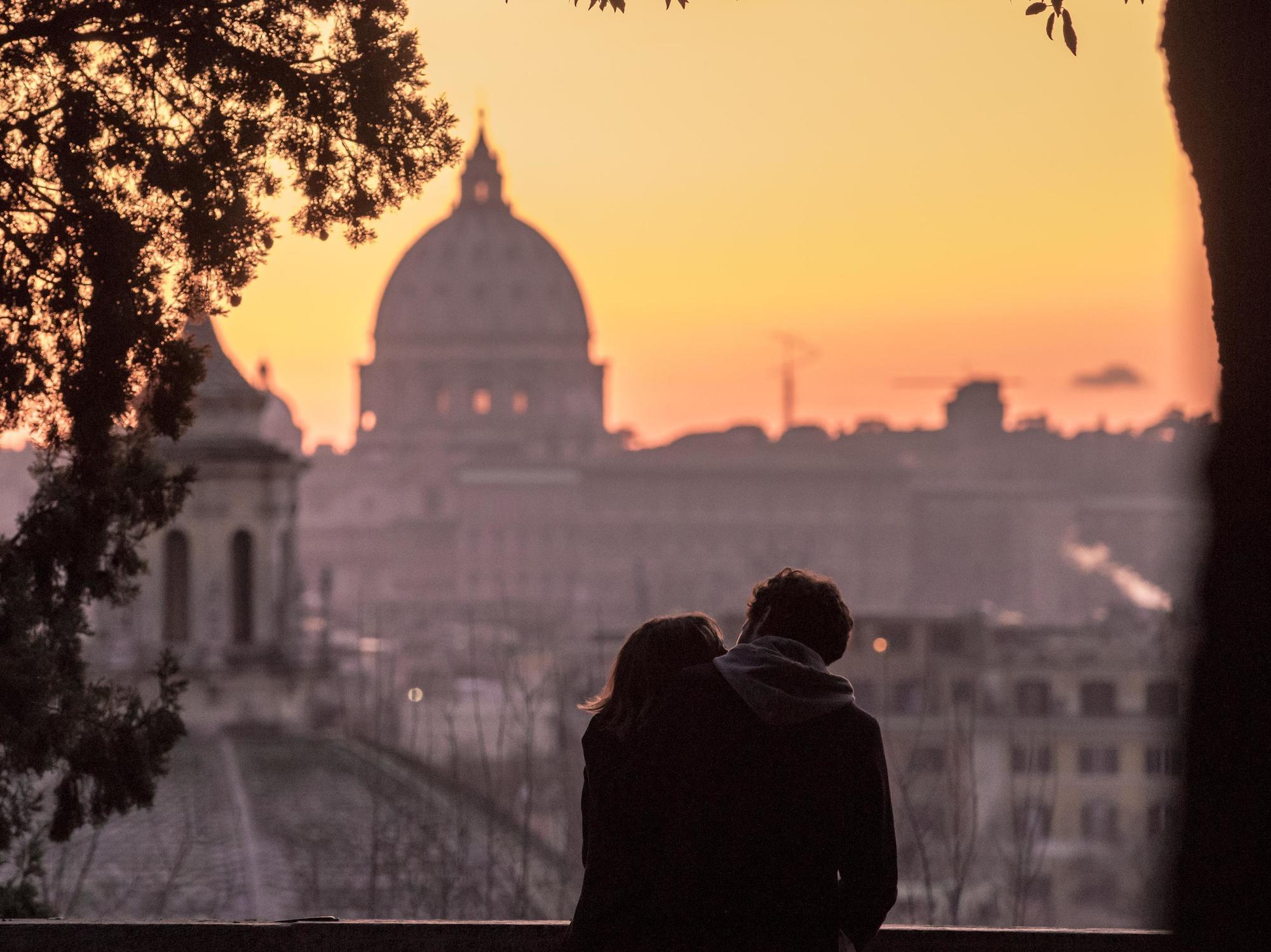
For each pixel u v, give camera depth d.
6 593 26.70
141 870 53.25
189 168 25.42
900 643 162.25
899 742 135.88
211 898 50.19
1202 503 14.94
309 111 25.70
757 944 14.96
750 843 14.94
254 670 112.88
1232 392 14.97
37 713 26.56
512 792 75.19
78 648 27.88
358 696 121.25
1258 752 14.23
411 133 25.94
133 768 27.66
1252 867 14.14
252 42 25.61
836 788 15.05
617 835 15.59
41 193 26.08
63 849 40.78
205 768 84.44
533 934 19.08
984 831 107.56
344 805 67.56
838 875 16.23
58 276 26.12
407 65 25.84
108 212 25.77
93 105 25.39
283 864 55.00
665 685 16.14
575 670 125.81
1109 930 19.06
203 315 26.47
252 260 26.03
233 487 116.69
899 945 19.09
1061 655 158.25
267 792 72.56
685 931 15.01
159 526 28.41
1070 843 151.12
